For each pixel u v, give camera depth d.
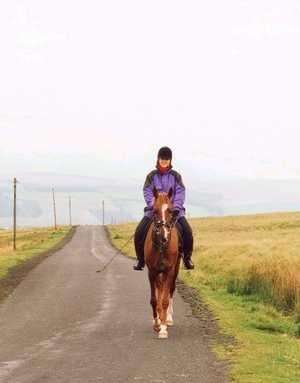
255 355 10.06
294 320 15.88
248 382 8.21
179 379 8.44
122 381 8.36
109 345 11.01
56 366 9.38
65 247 62.28
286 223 95.25
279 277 19.67
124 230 108.56
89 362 9.62
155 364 9.39
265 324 13.98
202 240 57.09
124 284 23.25
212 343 11.12
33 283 24.03
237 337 11.82
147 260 11.48
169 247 11.11
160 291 11.73
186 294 20.02
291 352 10.49
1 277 27.00
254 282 20.78
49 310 16.17
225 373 8.77
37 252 50.25
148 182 11.71
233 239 56.47
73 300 18.31
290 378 8.48
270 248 34.38
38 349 10.82
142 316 14.59
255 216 126.31
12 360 9.92
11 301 18.42
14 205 58.19
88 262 37.31
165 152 11.69
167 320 12.95
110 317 14.52
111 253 50.22
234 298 19.72
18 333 12.62
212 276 25.66
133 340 11.45
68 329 12.95
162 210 11.02
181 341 11.31
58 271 30.08
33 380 8.49
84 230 115.88
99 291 20.77
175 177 11.70
